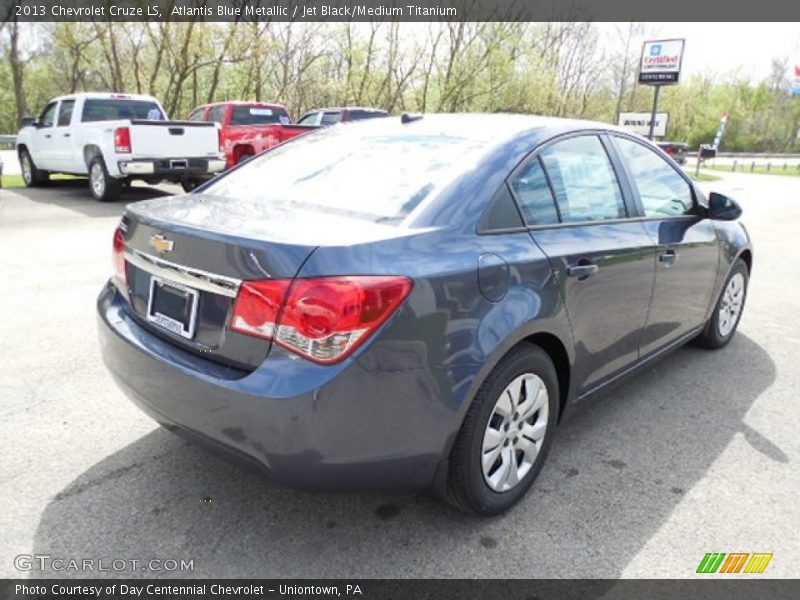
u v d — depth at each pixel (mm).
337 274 2008
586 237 2912
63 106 12195
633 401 3836
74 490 2711
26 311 5043
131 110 12180
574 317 2781
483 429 2414
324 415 1998
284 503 2682
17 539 2398
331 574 2287
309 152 3225
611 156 3346
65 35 24906
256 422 2031
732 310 4801
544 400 2742
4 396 3547
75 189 13219
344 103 34250
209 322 2217
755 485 2936
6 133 41938
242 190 2986
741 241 4582
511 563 2365
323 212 2518
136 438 3152
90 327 4707
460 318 2238
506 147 2742
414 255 2191
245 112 14398
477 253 2359
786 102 72875
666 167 3844
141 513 2578
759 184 26078
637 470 3037
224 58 24688
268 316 2039
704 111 72812
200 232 2238
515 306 2432
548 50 42781
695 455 3195
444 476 2389
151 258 2434
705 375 4277
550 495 2805
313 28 31172
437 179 2568
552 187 2863
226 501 2678
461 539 2488
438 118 3283
